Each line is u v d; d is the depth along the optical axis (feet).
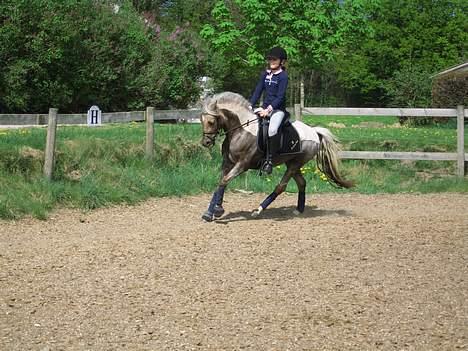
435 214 38.99
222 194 35.88
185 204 41.68
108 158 47.16
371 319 20.44
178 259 27.40
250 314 20.83
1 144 44.19
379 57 163.12
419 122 107.24
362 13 95.86
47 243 30.76
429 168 54.65
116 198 40.88
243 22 105.29
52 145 41.75
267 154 35.17
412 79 138.92
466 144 60.03
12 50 75.56
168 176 46.65
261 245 29.99
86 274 25.25
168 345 18.38
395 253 28.66
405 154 52.95
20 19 75.82
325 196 46.26
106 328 19.61
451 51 161.38
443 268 26.27
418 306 21.65
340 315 20.77
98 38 84.84
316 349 18.19
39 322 20.10
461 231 33.27
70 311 21.07
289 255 28.19
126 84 87.86
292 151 36.22
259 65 93.61
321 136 38.37
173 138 54.13
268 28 88.89
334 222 35.88
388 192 48.57
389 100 161.07
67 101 81.20
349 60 163.12
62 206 38.96
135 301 22.03
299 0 88.79
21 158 42.65
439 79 121.08
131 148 49.67
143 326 19.77
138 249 29.09
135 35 90.22
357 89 174.60
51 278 24.73
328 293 22.98
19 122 56.24
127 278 24.67
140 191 43.32
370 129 79.77
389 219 36.91
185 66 96.94
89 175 43.50
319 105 175.22
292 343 18.56
